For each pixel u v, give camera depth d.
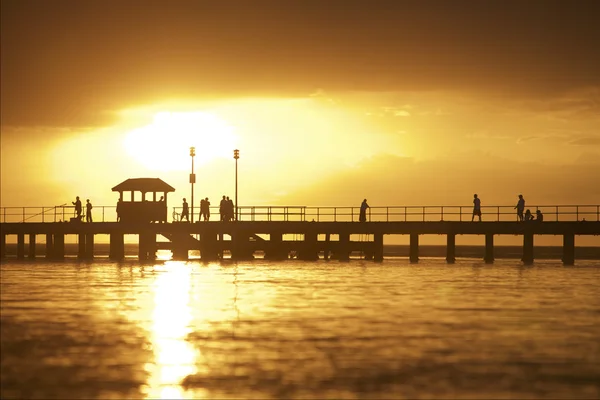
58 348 46.72
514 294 72.44
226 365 42.56
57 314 59.47
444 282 84.12
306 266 110.56
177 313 59.81
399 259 146.75
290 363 42.91
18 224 128.00
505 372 41.00
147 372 41.28
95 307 63.25
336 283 82.50
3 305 64.56
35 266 112.44
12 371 41.53
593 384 38.94
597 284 82.62
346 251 122.56
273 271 100.06
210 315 58.75
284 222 119.25
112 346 47.28
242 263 117.75
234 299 68.31
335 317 57.59
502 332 51.38
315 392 37.72
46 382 39.47
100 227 121.81
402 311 60.72
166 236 124.69
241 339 49.22
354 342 48.09
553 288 78.06
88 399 36.84
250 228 119.44
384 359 43.69
